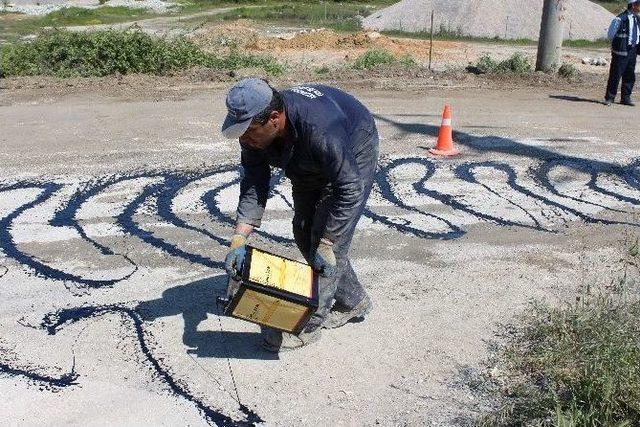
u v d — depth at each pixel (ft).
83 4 113.09
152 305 14.20
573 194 20.94
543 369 11.96
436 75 38.24
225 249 16.85
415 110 30.60
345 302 13.05
